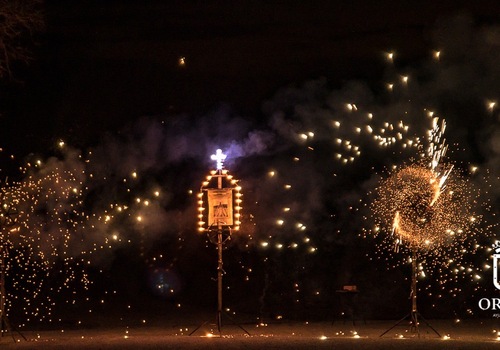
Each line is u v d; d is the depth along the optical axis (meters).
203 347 14.38
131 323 19.94
